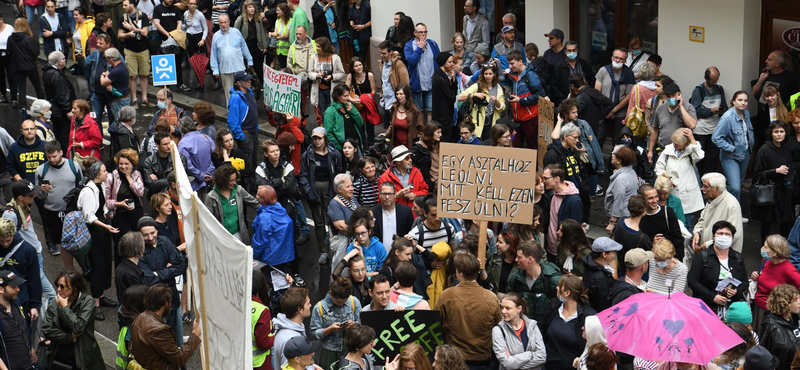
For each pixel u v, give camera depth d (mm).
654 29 14430
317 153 11609
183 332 10078
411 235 9164
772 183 10594
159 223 9945
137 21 18312
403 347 7238
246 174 13398
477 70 14734
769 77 12422
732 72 12938
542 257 8508
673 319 6113
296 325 7559
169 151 11359
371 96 13828
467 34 16016
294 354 6629
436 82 13719
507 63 14531
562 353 7527
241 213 10508
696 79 13492
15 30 17328
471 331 7586
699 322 6105
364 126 13812
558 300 7773
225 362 3639
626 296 7719
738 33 12703
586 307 7535
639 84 12367
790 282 8336
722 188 9391
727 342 6055
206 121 12664
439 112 13859
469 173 8711
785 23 12539
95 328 10508
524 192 8602
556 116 13164
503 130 11023
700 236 9719
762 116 12625
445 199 8812
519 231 9078
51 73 15148
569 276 7551
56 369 8312
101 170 10609
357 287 8758
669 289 7883
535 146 13188
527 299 8211
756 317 8578
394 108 13078
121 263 8789
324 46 15094
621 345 6180
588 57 15656
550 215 9883
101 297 10875
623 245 9086
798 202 10742
